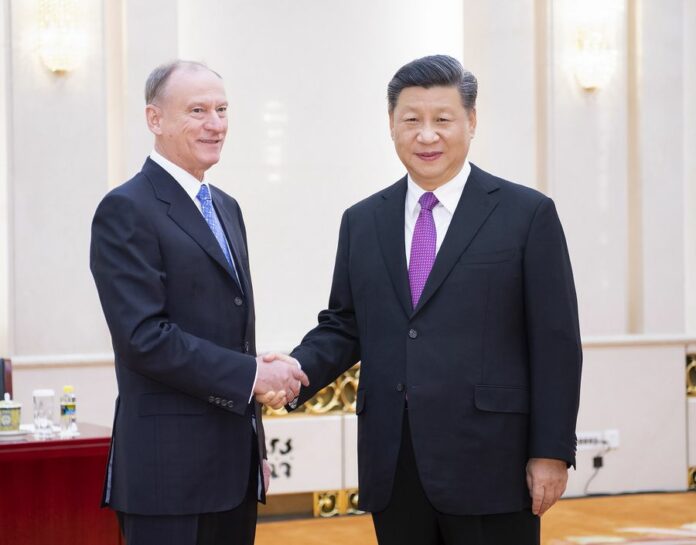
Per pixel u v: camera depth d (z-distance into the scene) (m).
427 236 2.81
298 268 6.62
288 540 5.56
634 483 6.62
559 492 2.71
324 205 6.65
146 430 2.67
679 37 6.75
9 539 3.92
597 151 6.64
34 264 5.77
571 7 6.58
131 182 2.76
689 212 7.09
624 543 5.28
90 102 5.82
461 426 2.67
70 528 4.00
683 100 6.77
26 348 5.75
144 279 2.63
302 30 6.61
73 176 5.81
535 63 6.61
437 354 2.69
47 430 4.20
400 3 6.75
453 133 2.74
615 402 6.57
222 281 2.76
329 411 6.28
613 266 6.69
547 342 2.70
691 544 5.25
